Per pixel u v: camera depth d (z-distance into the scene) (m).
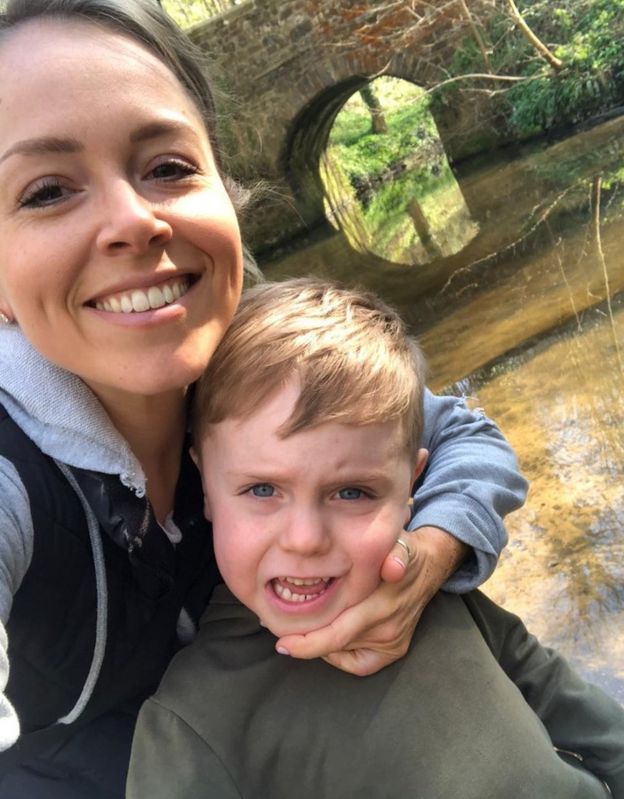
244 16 3.92
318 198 4.77
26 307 0.36
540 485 1.01
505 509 0.53
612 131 3.15
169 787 0.39
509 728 0.42
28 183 0.34
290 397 0.41
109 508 0.39
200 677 0.43
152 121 0.36
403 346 0.46
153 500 0.45
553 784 0.41
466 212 3.04
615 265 1.73
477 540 0.48
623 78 3.36
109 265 0.35
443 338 1.71
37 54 0.34
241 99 4.06
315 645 0.41
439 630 0.45
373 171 5.47
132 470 0.40
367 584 0.42
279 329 0.43
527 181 3.03
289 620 0.42
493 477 0.53
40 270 0.35
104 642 0.41
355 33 3.94
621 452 1.03
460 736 0.41
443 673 0.43
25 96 0.34
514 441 1.15
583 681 0.52
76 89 0.34
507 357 1.46
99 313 0.36
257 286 0.52
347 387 0.41
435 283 2.21
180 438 0.47
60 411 0.38
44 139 0.34
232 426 0.42
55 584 0.39
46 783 0.47
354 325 0.45
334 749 0.41
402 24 3.88
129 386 0.37
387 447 0.42
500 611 0.52
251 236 4.20
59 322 0.36
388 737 0.41
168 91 0.38
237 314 0.46
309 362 0.41
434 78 3.94
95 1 0.37
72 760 0.47
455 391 1.41
